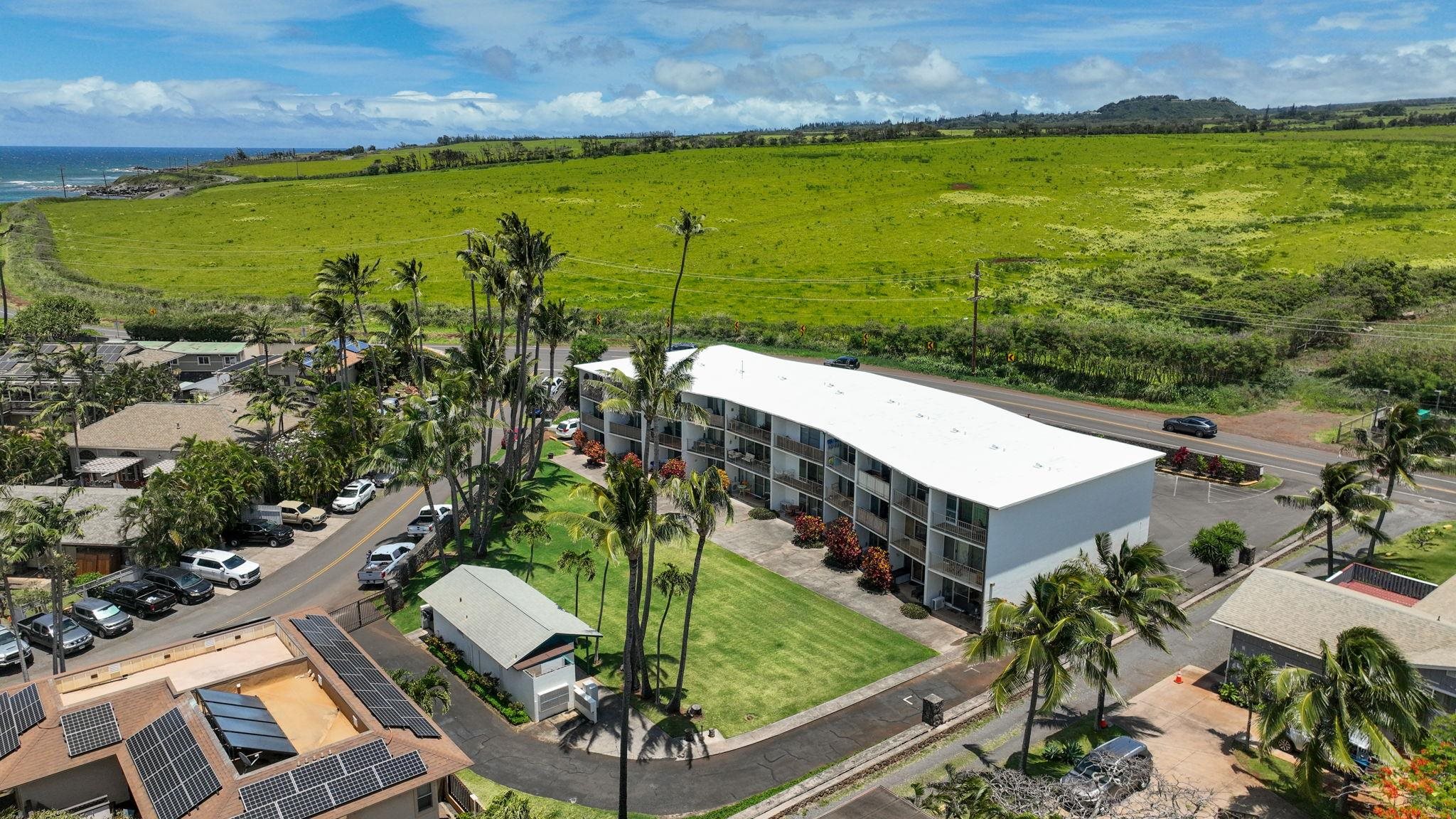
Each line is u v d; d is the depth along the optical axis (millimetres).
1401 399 79188
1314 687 29000
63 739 23719
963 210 173625
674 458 68750
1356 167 183250
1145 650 42750
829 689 40125
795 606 48125
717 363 71500
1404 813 25766
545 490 66000
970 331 101750
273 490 63500
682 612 47406
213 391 86500
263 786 21969
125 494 57500
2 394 81375
